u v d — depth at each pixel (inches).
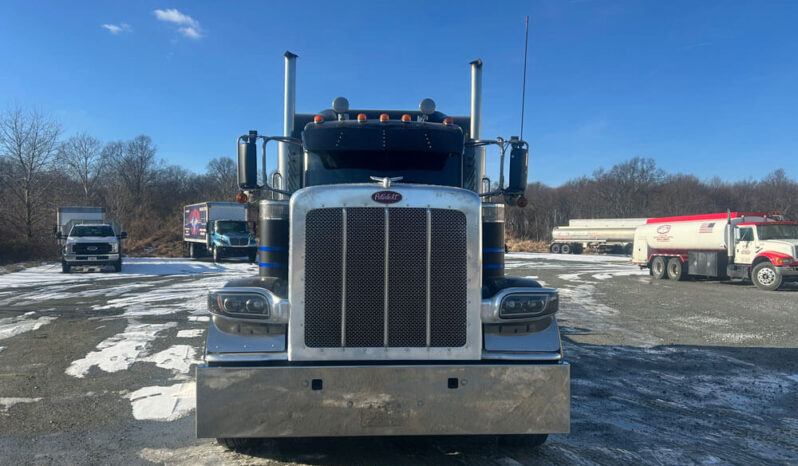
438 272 146.7
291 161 225.3
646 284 783.7
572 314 482.0
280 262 165.8
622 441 177.0
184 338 341.7
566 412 144.8
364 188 146.8
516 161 215.6
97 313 447.5
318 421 139.3
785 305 547.5
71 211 1199.6
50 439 174.2
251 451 163.0
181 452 162.9
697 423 198.2
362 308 144.7
